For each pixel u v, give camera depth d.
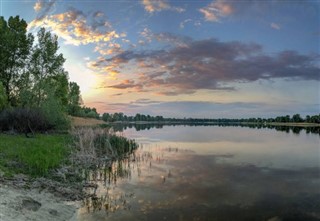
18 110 33.78
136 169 19.27
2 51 43.44
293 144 38.06
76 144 25.11
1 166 14.48
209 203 12.21
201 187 14.80
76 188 13.49
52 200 11.16
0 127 32.47
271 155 27.33
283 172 18.97
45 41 46.53
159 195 13.18
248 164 22.03
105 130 33.59
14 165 15.24
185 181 16.05
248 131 78.81
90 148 23.58
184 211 11.14
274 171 19.31
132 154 26.31
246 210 11.41
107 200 12.16
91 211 10.77
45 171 14.77
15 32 44.91
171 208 11.44
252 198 13.05
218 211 11.25
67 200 11.71
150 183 15.40
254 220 10.38
